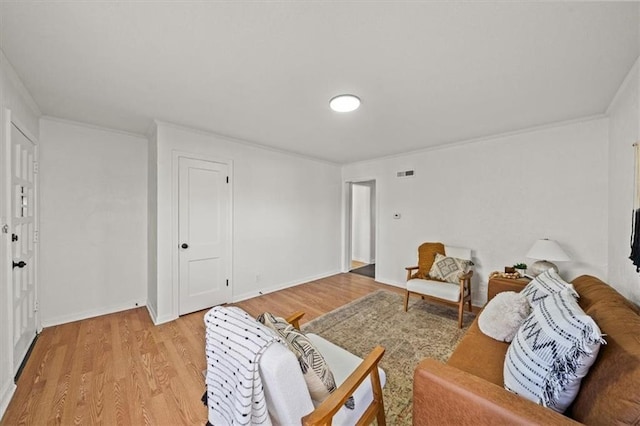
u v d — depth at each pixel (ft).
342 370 4.54
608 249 8.13
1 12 4.08
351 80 6.25
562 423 2.75
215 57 5.38
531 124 9.18
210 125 9.52
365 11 4.11
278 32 4.62
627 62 5.45
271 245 13.19
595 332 3.17
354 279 15.69
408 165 13.70
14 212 6.39
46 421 4.91
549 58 5.32
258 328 3.32
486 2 3.90
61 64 5.64
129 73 6.00
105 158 9.93
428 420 3.59
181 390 5.77
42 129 8.67
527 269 9.44
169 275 9.47
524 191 9.94
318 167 15.78
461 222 11.70
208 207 10.64
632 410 2.52
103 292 9.93
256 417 3.05
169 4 3.98
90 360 6.86
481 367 4.67
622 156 6.86
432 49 5.06
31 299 7.77
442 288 9.36
